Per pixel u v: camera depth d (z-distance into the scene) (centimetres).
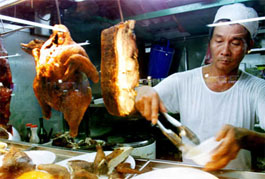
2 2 171
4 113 216
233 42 123
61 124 245
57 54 160
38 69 168
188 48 164
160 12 151
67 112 165
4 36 233
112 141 183
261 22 131
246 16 117
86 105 168
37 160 141
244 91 131
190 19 149
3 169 117
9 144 181
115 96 135
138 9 173
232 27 120
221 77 135
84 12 200
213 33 131
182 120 152
